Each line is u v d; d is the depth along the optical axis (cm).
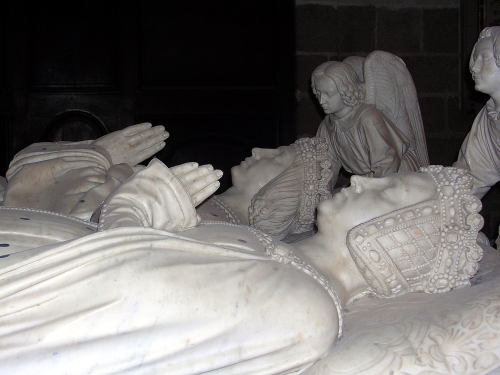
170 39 523
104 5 520
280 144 526
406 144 304
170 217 173
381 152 296
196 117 528
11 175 243
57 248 150
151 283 150
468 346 167
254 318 156
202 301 153
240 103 526
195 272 155
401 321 177
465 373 164
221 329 153
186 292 152
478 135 246
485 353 166
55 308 146
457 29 506
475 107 505
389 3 504
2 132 513
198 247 162
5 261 151
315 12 505
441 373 163
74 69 519
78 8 517
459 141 507
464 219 192
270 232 273
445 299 187
